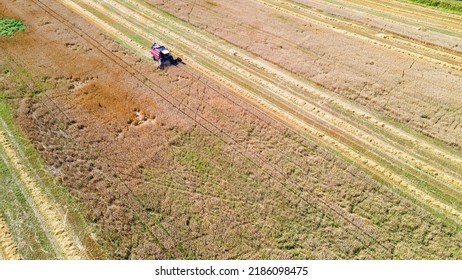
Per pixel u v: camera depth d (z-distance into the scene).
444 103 21.41
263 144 19.44
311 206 16.81
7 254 14.86
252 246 15.55
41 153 18.69
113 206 16.73
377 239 15.70
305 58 24.94
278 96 22.33
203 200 17.06
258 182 17.73
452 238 15.62
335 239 15.74
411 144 19.42
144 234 15.88
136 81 23.14
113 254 15.14
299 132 20.06
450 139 19.48
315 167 18.36
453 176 17.94
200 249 15.43
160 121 20.64
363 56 25.11
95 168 18.30
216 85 22.98
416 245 15.50
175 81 23.23
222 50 25.92
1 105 21.14
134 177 17.94
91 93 22.27
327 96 22.22
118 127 20.30
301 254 15.31
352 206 16.83
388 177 17.91
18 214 16.22
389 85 22.69
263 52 25.48
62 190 17.16
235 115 20.97
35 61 24.34
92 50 25.58
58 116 20.73
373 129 20.23
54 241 15.39
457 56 25.08
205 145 19.41
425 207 16.67
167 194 17.30
